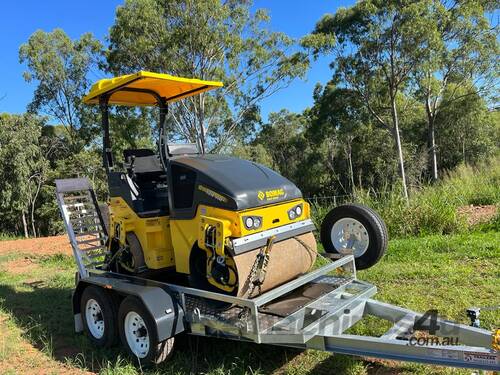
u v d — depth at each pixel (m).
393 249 8.07
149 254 5.12
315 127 30.52
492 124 33.34
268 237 4.49
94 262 6.18
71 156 30.41
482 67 27.75
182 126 24.69
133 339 4.69
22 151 25.95
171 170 4.86
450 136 32.81
